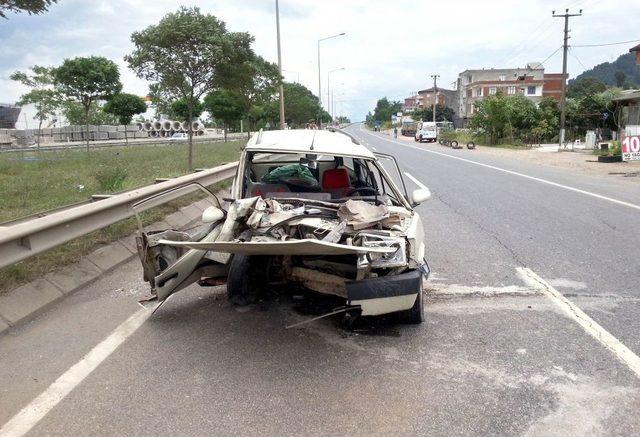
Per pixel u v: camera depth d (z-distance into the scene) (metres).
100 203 6.55
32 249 5.29
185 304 5.45
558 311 5.25
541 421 3.35
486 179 17.11
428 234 8.75
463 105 101.94
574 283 6.12
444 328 4.84
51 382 3.81
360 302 4.27
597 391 3.71
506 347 4.43
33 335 4.65
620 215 10.36
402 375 3.95
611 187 14.78
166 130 61.44
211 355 4.27
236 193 5.54
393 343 4.52
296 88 62.75
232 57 16.45
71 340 4.54
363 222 4.63
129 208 7.41
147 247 4.97
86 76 23.36
